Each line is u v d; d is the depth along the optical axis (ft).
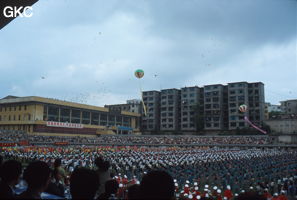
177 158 145.89
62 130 298.97
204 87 361.10
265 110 352.08
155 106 399.85
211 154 166.91
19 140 231.30
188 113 365.61
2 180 16.61
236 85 340.39
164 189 11.26
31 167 14.46
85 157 138.41
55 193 20.44
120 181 65.51
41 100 284.20
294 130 278.87
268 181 86.99
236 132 313.12
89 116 340.59
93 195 13.24
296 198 73.41
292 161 148.56
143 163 125.49
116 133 364.17
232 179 89.04
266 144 247.50
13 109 296.51
